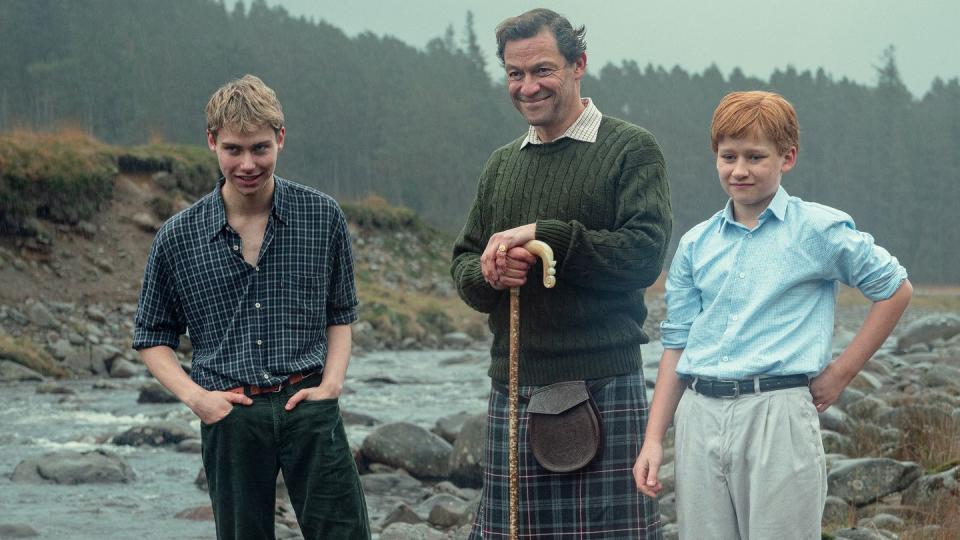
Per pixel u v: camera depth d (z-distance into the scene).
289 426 3.77
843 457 6.96
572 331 3.88
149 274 3.87
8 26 69.38
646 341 4.04
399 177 76.56
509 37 3.91
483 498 4.10
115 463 8.73
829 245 3.31
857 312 45.47
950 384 11.06
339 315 4.00
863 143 106.25
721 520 3.37
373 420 11.76
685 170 101.00
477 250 4.17
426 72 91.69
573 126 3.97
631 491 3.87
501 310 4.03
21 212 20.66
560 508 3.87
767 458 3.27
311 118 75.69
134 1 77.25
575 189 3.89
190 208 3.87
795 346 3.31
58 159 21.64
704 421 3.38
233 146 3.70
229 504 3.82
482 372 18.45
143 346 3.87
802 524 3.27
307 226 3.85
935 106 114.25
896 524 5.60
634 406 3.92
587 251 3.71
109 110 66.44
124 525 7.10
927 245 101.44
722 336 3.39
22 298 19.34
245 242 3.82
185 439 10.38
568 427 3.81
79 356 17.45
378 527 6.95
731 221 3.45
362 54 95.44
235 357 3.79
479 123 81.31
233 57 72.62
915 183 103.50
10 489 8.23
